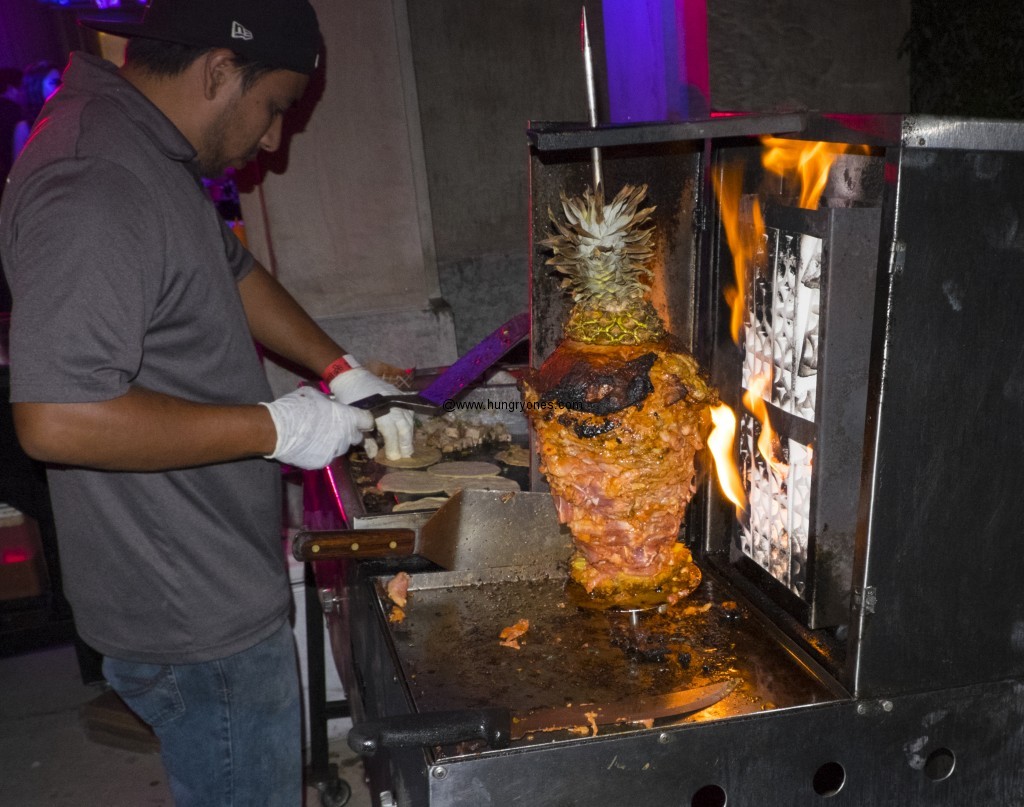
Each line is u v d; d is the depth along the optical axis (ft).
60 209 4.07
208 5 4.60
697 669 3.98
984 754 3.90
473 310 13.76
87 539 4.93
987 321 3.35
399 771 4.07
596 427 4.05
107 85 4.52
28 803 8.65
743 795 3.65
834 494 3.91
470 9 12.54
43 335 4.03
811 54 13.94
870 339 3.73
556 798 3.45
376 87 11.11
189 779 5.44
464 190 13.24
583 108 13.30
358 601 5.19
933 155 3.13
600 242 4.10
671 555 4.66
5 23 16.28
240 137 5.05
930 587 3.60
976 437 3.47
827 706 3.65
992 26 13.67
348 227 11.46
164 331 4.74
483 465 6.67
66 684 10.69
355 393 6.61
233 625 5.12
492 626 4.41
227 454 4.77
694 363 4.28
